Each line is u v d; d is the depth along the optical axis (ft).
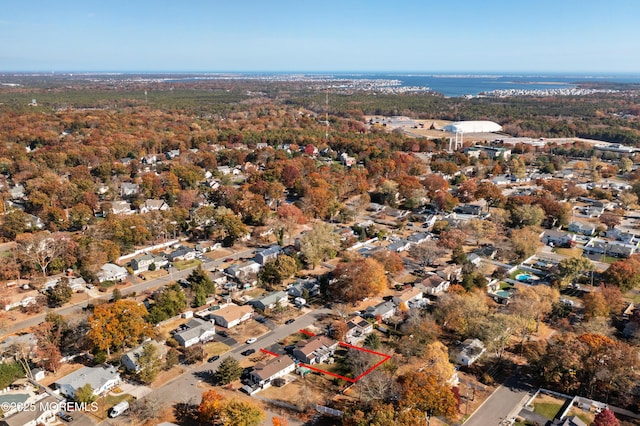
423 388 237.86
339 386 272.51
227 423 223.30
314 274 419.33
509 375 285.64
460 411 250.98
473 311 319.06
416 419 219.41
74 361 291.58
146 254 439.63
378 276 368.27
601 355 262.67
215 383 273.95
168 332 323.57
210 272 412.36
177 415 247.29
